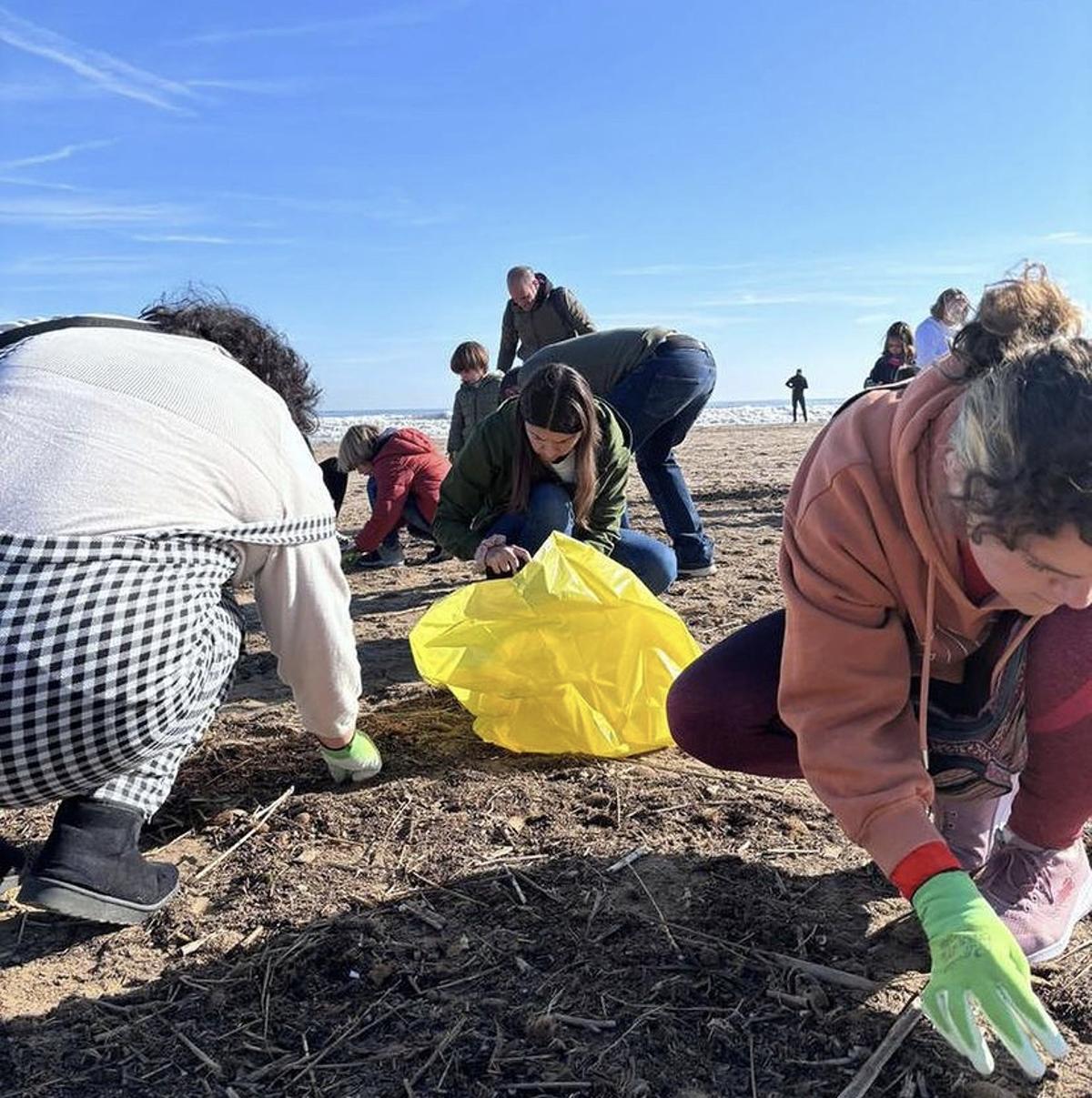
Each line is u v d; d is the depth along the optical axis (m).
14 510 1.68
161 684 1.79
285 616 2.21
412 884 2.18
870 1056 1.63
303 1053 1.68
